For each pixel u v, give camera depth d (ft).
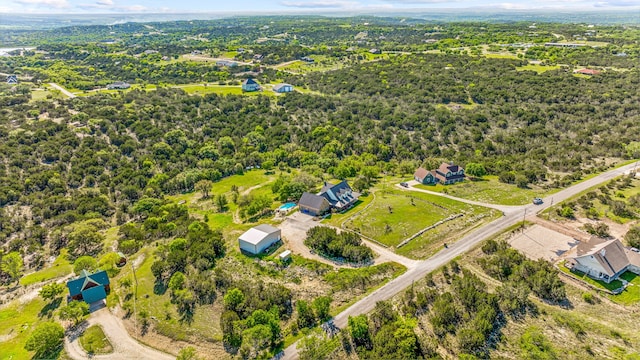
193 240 252.01
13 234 311.47
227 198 355.56
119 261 255.29
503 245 233.35
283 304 198.90
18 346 199.00
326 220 279.49
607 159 383.65
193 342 187.11
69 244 289.33
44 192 363.15
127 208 354.33
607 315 181.57
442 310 180.55
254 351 175.94
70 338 197.26
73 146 439.22
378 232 258.78
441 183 348.59
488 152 432.25
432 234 254.27
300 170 428.97
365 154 440.04
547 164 380.99
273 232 249.14
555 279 195.93
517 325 177.68
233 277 220.84
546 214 274.98
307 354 167.12
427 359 161.27
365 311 191.62
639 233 234.17
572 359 159.33
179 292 209.67
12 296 239.30
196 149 473.26
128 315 208.64
